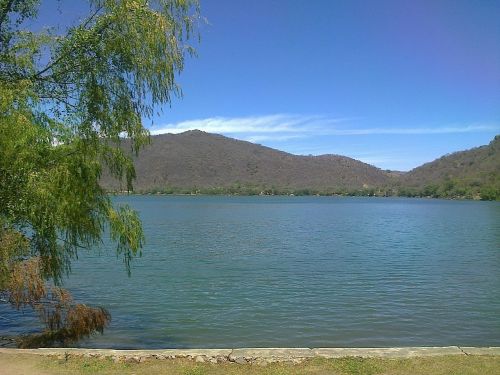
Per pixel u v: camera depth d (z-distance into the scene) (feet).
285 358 26.76
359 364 25.70
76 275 80.64
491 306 59.21
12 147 29.22
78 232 35.09
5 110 29.66
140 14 33.35
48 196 30.55
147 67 34.01
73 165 32.50
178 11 35.45
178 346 43.29
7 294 38.24
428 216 288.10
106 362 26.84
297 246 126.00
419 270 87.15
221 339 45.88
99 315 43.60
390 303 60.70
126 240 36.42
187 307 58.49
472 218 266.98
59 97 33.53
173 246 124.36
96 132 33.78
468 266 92.27
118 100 34.24
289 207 411.54
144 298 63.62
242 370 25.32
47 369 25.82
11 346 40.96
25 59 32.19
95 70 33.17
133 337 45.78
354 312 56.18
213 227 192.75
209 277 79.51
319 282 75.20
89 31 32.40
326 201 611.06
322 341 45.42
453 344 44.57
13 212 30.83
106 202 35.58
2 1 32.07
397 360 26.30
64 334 42.19
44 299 41.01
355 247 124.47
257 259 101.24
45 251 35.65
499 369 24.79
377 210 369.91
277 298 63.46
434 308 58.08
